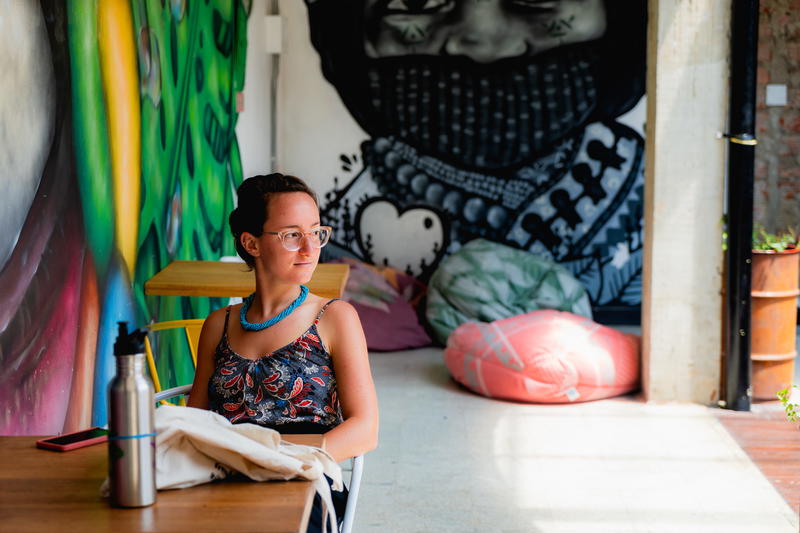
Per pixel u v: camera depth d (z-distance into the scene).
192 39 4.52
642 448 4.39
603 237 7.43
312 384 2.11
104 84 3.12
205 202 4.85
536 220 7.46
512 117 7.39
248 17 6.14
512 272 6.90
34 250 2.54
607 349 5.30
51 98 2.65
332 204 7.57
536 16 7.28
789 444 4.41
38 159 2.55
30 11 2.50
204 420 1.71
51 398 2.67
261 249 2.15
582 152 7.38
